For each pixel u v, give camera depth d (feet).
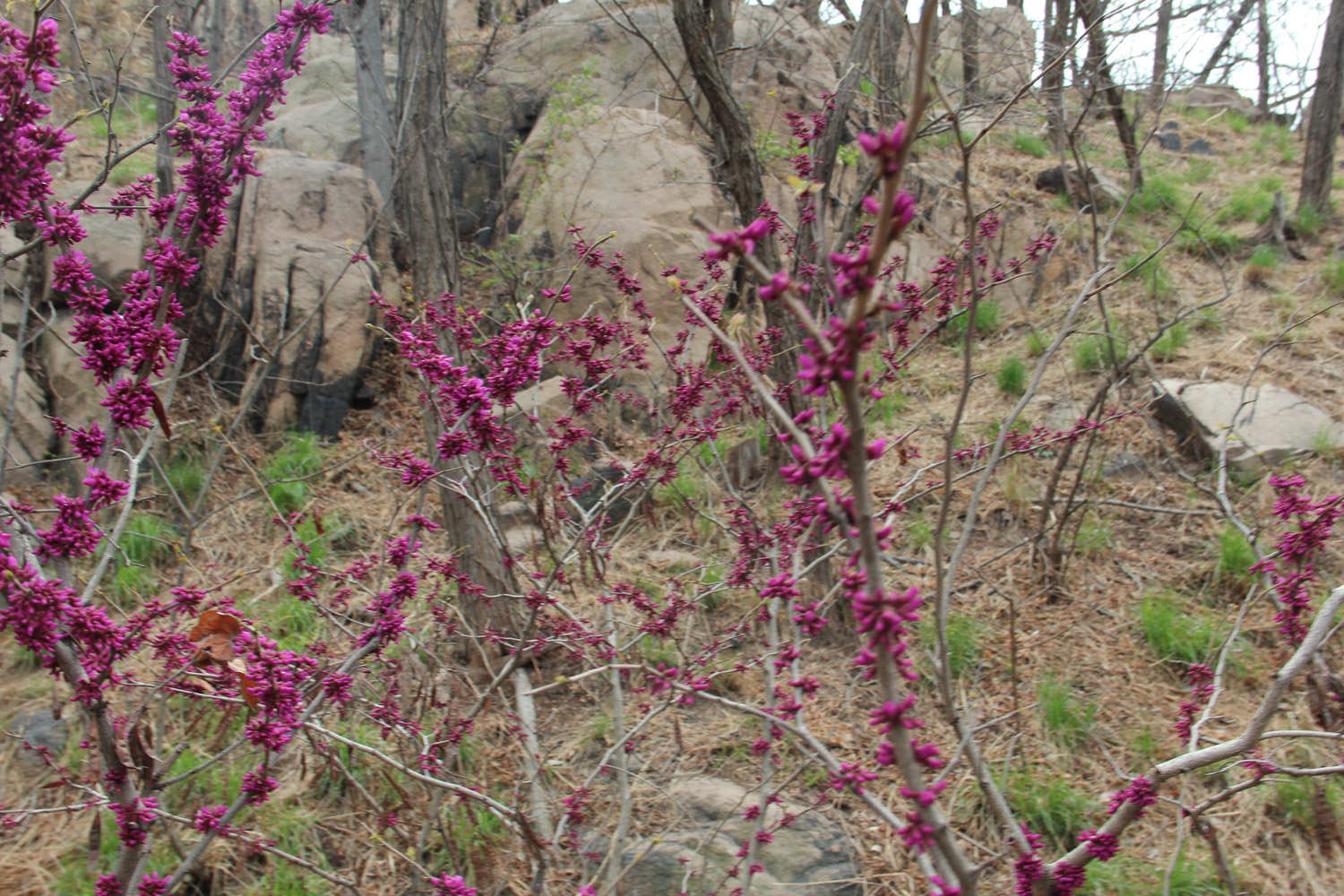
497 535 9.84
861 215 16.60
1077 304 10.07
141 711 7.41
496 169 30.91
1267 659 14.85
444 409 9.71
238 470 20.89
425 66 15.46
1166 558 17.56
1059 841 11.85
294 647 14.82
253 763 12.94
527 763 11.66
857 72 16.10
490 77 32.27
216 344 22.77
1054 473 16.33
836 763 7.07
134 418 7.17
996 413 21.90
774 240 14.28
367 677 12.99
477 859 11.25
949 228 28.71
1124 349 21.86
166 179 22.25
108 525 17.89
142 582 16.80
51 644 6.47
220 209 8.07
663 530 18.89
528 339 8.64
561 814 11.59
